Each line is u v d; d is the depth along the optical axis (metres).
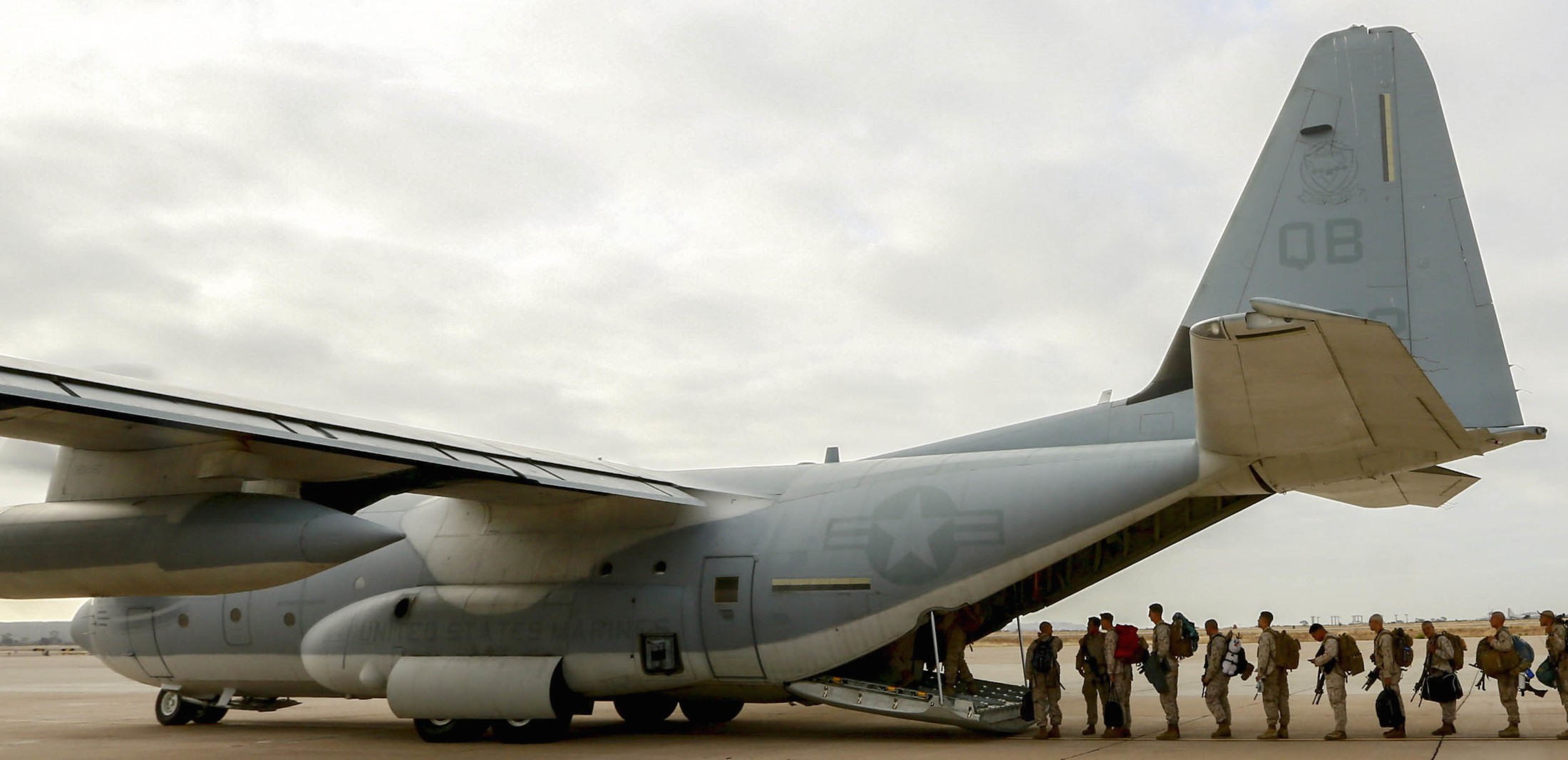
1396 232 9.84
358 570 12.62
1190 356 10.52
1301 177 10.30
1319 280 10.02
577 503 11.84
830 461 12.80
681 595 11.07
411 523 12.79
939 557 10.34
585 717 14.55
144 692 23.75
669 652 11.01
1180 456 9.75
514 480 9.66
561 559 11.74
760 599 10.81
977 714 10.21
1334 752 9.12
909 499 10.74
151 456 10.03
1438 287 9.58
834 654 10.61
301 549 9.06
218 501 9.54
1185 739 10.58
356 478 10.45
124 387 7.80
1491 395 9.19
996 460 10.78
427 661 11.63
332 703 18.69
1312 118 10.38
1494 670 10.14
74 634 14.35
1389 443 8.76
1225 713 10.57
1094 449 10.40
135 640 13.70
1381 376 7.43
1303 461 9.23
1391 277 9.75
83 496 10.31
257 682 13.14
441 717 11.48
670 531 11.50
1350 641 10.31
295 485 10.34
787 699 11.56
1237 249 10.45
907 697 10.47
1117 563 11.31
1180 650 10.55
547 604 11.49
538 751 10.51
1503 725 11.56
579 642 11.27
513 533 12.12
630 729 12.80
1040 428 11.29
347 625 12.29
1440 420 8.17
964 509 10.44
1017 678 23.25
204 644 13.27
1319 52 10.51
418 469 10.24
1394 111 10.08
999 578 10.23
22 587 10.08
